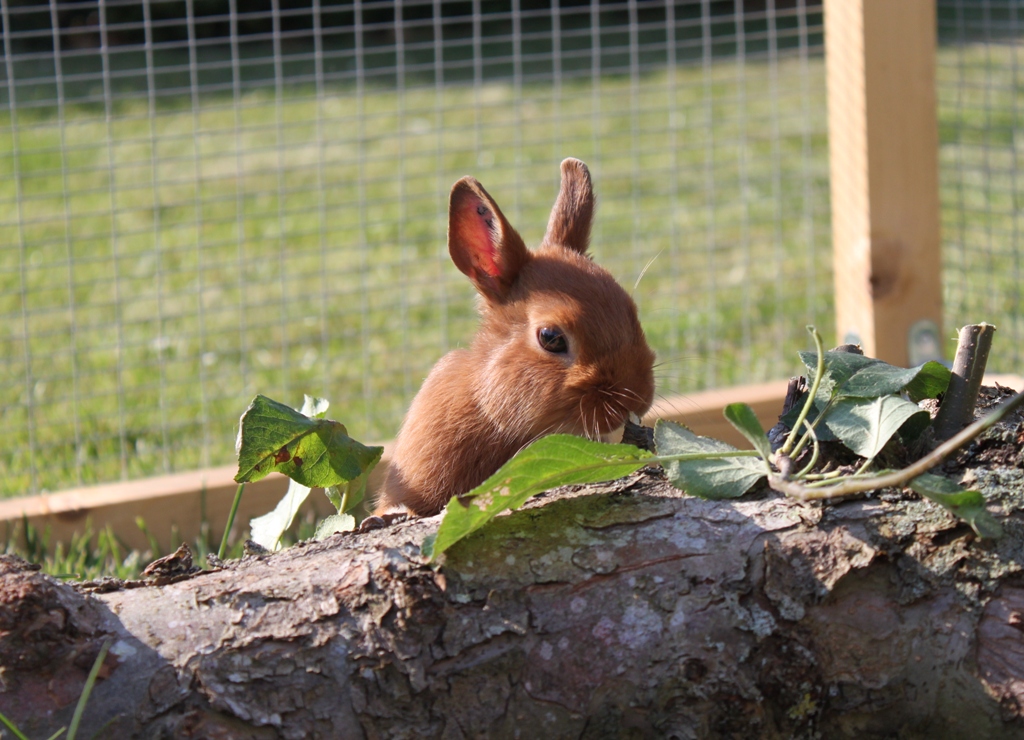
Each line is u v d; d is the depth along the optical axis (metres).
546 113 3.24
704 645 1.20
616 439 1.39
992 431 1.23
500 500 1.20
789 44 3.74
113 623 1.19
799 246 2.23
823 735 1.20
